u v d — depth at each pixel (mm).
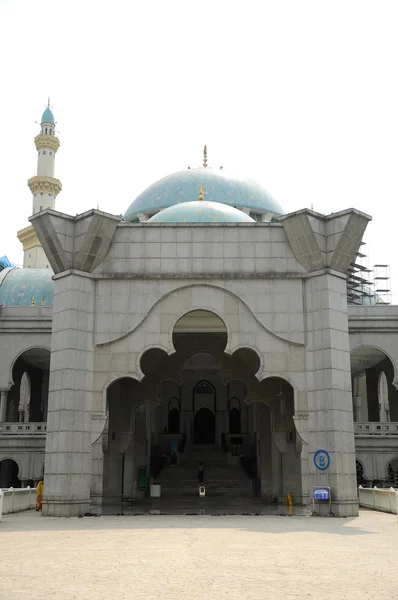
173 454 48969
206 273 25969
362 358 48281
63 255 25719
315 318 25359
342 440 24094
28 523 20812
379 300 58875
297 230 25562
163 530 18328
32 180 80062
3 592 9359
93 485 31906
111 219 25828
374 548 14273
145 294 25969
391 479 43125
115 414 33375
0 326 43312
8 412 47125
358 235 25938
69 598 8953
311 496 23984
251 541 15523
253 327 25625
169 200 47812
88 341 25562
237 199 48375
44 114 82438
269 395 33062
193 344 33438
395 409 47438
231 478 43125
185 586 9805
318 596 9141
